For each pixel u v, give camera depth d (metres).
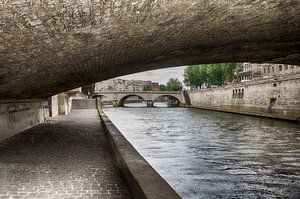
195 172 16.72
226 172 16.81
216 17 9.60
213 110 86.19
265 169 17.69
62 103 43.16
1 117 17.48
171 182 14.73
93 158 11.88
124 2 6.82
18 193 7.46
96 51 11.33
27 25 7.03
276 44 16.92
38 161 11.26
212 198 12.51
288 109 50.19
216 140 29.59
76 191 7.65
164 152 23.38
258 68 99.50
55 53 9.95
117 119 57.97
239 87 71.69
